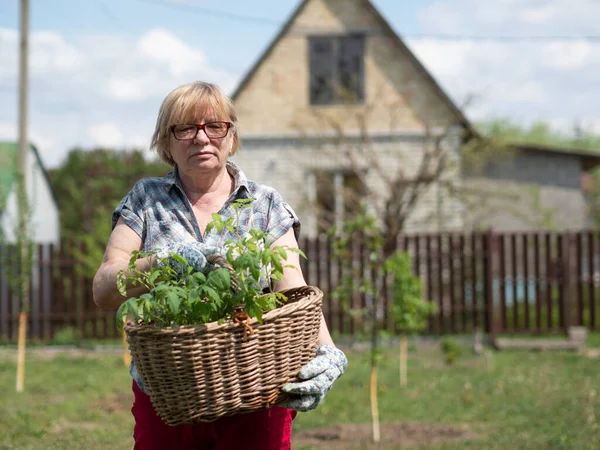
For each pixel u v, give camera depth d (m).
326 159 19.16
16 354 12.61
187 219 2.94
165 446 2.84
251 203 2.96
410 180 16.58
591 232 14.12
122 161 23.41
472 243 13.62
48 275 13.83
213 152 2.90
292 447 6.80
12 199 14.52
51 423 7.52
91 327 13.74
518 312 14.39
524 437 6.98
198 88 2.91
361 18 19.33
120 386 9.75
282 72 19.41
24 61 14.98
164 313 2.58
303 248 13.76
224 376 2.56
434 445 6.76
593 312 14.25
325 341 2.94
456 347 11.48
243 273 2.65
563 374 10.45
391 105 19.00
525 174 21.31
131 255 2.88
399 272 9.15
